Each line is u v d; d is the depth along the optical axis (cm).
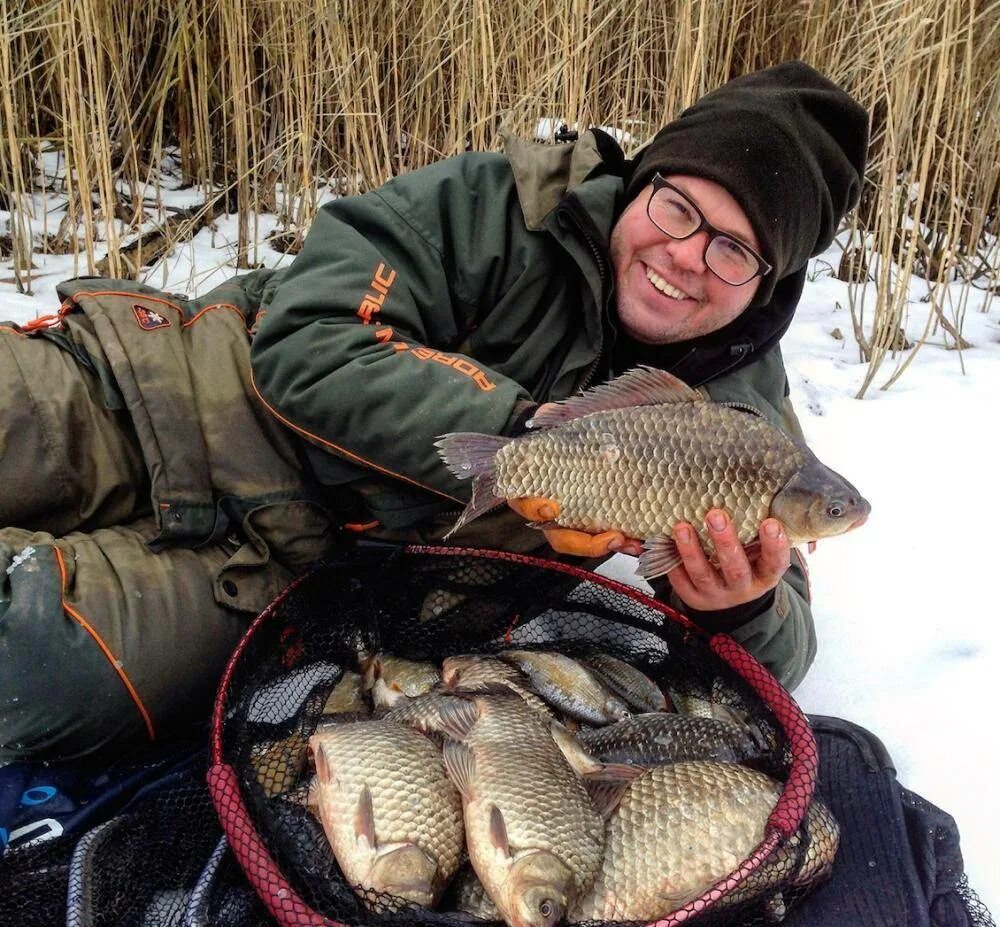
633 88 191
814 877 71
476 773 68
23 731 76
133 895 66
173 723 84
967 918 71
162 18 188
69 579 79
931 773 90
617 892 66
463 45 167
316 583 87
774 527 69
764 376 104
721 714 84
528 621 94
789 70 98
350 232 90
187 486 88
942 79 154
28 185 187
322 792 68
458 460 74
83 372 91
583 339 94
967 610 112
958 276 215
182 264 174
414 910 61
